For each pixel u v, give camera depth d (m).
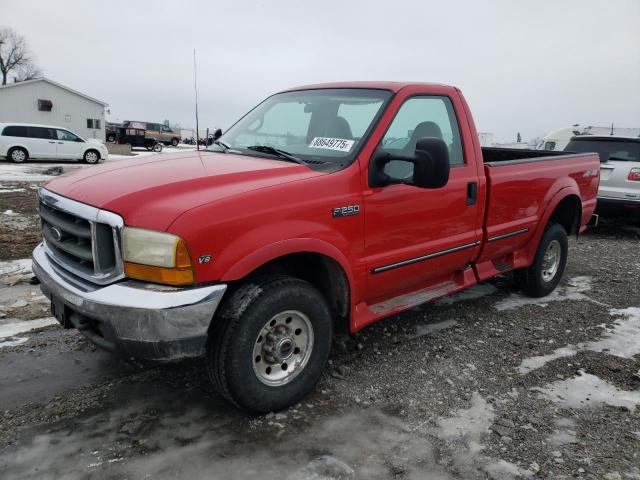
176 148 44.66
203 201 2.77
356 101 3.87
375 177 3.48
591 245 8.45
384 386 3.54
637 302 5.45
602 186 8.88
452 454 2.84
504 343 4.31
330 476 2.63
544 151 6.48
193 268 2.67
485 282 6.00
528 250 5.21
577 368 3.89
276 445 2.86
